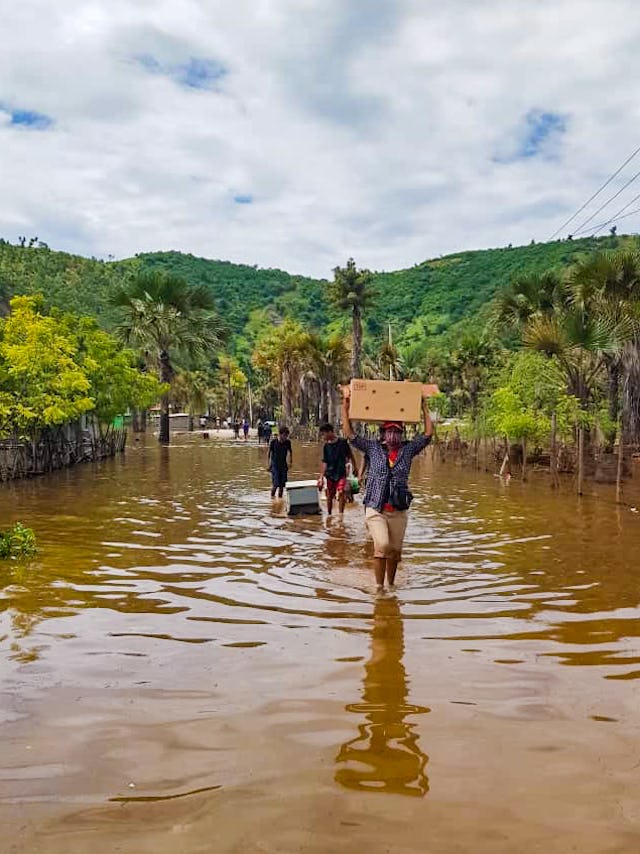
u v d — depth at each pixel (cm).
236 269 16188
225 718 413
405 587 740
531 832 296
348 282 4259
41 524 1162
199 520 1214
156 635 574
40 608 651
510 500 1503
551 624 609
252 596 701
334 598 696
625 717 418
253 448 3947
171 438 5459
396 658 521
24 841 288
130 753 368
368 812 311
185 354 4753
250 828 298
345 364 5603
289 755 367
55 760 359
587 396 2388
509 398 2053
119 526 1144
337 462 1272
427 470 2378
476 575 797
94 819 305
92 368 2447
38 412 2109
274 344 6475
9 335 2150
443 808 315
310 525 1161
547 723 409
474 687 465
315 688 461
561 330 2219
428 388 758
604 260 2581
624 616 634
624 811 313
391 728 400
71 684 466
